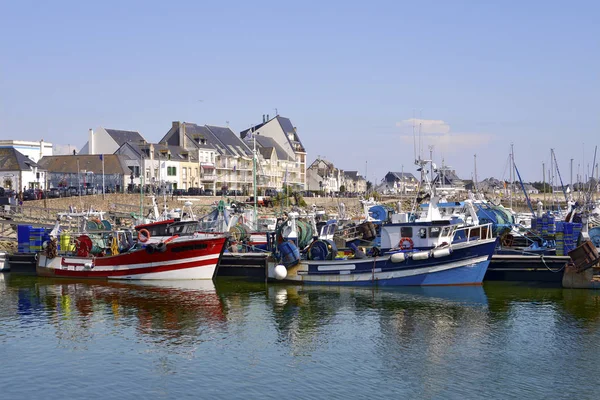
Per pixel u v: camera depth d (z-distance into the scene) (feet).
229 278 152.05
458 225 137.69
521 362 89.97
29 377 85.71
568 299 123.95
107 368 88.94
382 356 92.94
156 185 334.24
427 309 117.91
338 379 84.53
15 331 107.14
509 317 111.86
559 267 135.44
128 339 102.27
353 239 169.07
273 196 343.26
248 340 101.19
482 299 124.67
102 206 289.33
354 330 105.60
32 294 136.67
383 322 110.01
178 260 147.54
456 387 81.71
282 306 122.42
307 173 574.97
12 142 402.72
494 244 130.62
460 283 132.77
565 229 146.10
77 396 79.61
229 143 470.80
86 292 138.31
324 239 147.23
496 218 169.68
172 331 106.63
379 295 129.49
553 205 361.51
